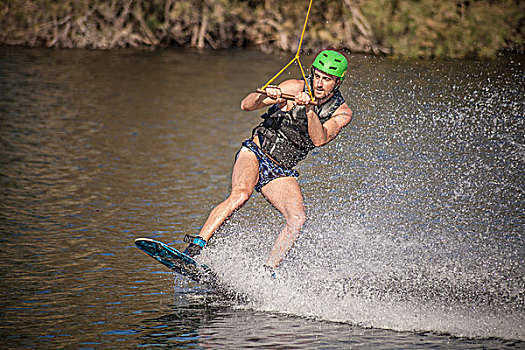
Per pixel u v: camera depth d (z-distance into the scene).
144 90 52.44
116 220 23.30
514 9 70.00
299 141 17.48
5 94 48.72
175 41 83.62
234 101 48.59
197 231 22.42
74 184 27.67
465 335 15.31
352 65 57.84
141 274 18.75
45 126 38.81
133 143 35.44
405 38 70.00
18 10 77.44
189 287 17.95
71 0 78.12
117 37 79.19
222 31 80.69
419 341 15.02
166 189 27.34
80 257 19.84
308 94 16.78
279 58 73.00
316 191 26.84
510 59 66.69
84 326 15.58
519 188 27.20
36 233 21.80
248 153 17.72
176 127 39.62
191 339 15.01
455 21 69.50
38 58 68.75
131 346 14.66
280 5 78.81
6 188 26.86
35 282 18.00
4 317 15.95
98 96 49.28
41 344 14.70
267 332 15.41
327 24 75.81
